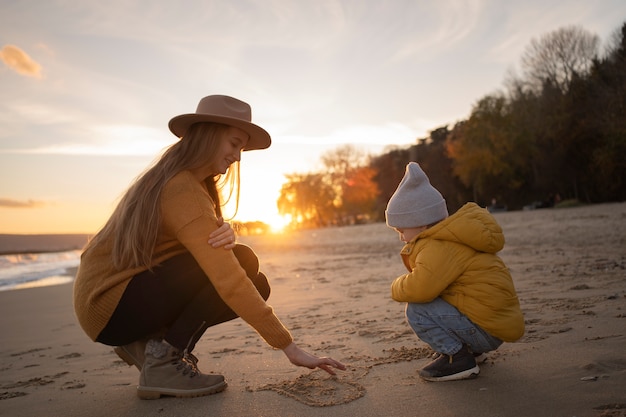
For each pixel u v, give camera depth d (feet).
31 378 8.79
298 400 6.45
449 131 216.33
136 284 6.66
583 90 123.44
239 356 9.11
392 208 7.42
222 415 6.13
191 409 6.41
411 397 6.28
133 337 6.95
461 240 6.83
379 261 29.09
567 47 130.21
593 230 36.32
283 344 6.63
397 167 212.23
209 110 7.03
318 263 31.53
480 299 6.72
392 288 7.34
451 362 6.80
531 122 136.56
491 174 145.59
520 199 144.46
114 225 6.82
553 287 13.64
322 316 12.78
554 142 128.26
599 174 116.26
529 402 5.76
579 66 129.49
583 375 6.46
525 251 25.43
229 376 7.82
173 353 6.97
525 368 6.98
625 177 112.37
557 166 128.67
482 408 5.72
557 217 62.44
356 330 10.57
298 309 14.30
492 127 141.79
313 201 221.05
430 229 7.06
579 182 126.62
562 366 6.89
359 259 31.96
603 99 117.19
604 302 10.94
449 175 183.11
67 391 7.75
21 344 12.59
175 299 6.86
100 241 6.82
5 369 9.71
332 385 6.97
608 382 6.11
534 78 136.98
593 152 116.88
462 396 6.16
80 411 6.71
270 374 7.77
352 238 67.36
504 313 6.71
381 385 6.82
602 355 7.16
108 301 6.64
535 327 9.23
